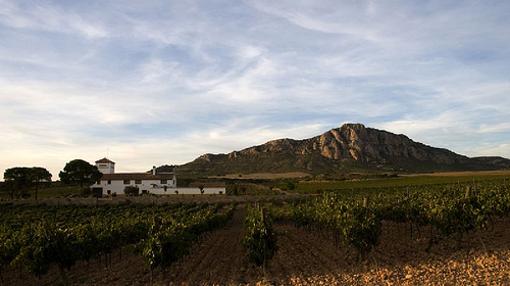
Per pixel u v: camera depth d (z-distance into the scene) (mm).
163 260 25094
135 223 39469
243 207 91812
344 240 27641
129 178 123125
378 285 21109
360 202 35125
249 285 23109
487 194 40812
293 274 24703
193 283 24172
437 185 97000
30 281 26938
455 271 22672
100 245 29766
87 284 25031
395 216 38000
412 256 27781
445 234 28688
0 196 108625
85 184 123250
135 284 24719
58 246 24500
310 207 45312
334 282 22266
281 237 41906
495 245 28766
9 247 27484
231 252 34625
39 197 106688
